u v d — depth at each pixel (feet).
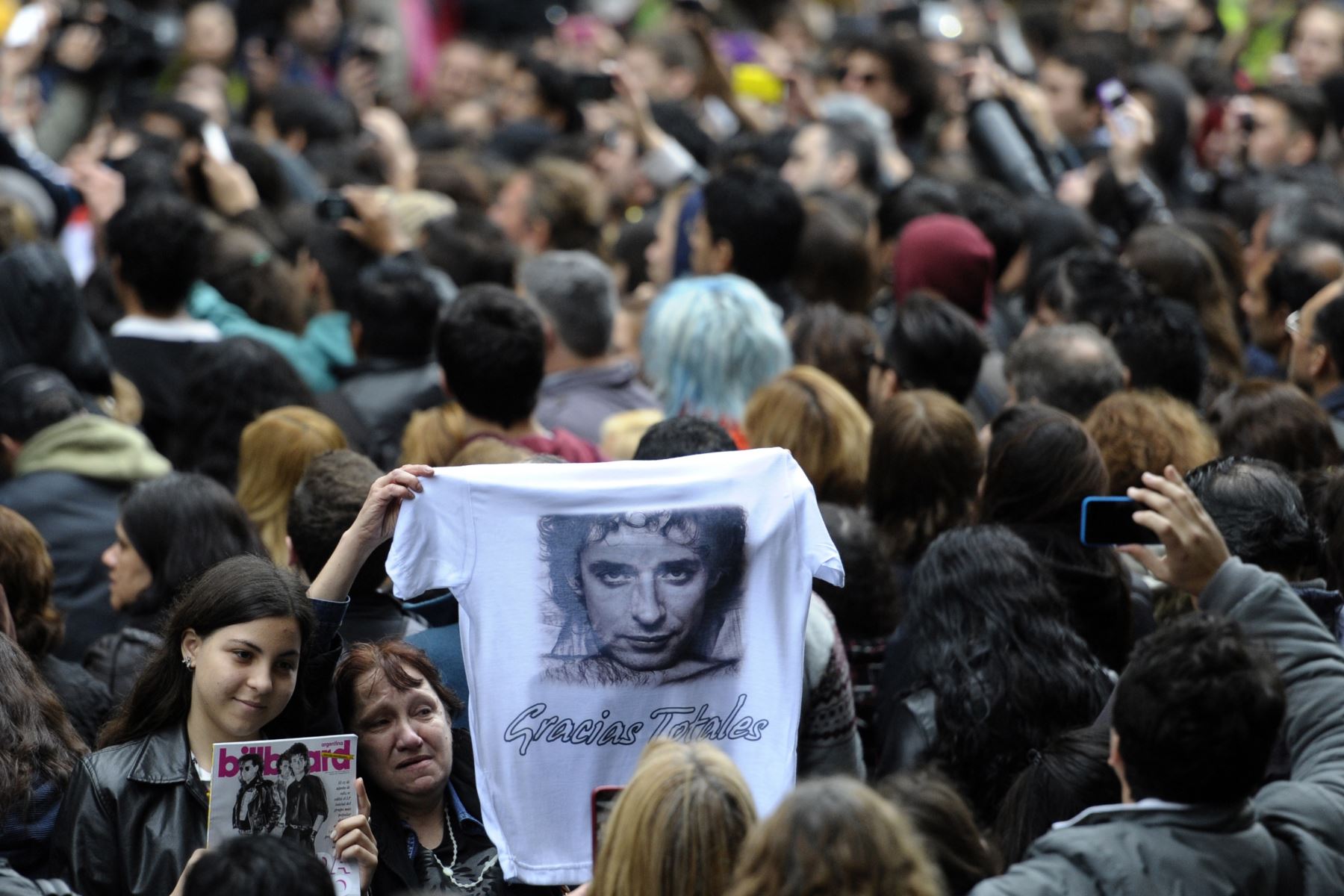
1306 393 46.68
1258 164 80.64
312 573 33.47
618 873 22.57
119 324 51.65
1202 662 24.57
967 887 24.27
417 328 48.49
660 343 45.98
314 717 28.60
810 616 32.27
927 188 60.85
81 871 27.66
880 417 39.17
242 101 102.12
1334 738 26.86
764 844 20.67
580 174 70.79
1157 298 48.96
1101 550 34.27
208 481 36.94
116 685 34.88
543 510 28.02
